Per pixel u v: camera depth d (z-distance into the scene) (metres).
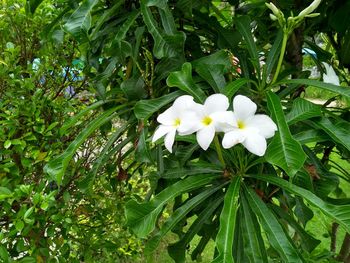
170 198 0.47
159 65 0.54
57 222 0.71
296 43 0.71
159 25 0.58
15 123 0.71
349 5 0.66
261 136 0.40
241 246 0.49
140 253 0.97
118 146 0.61
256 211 0.45
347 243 0.81
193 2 0.58
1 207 0.71
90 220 0.89
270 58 0.53
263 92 0.51
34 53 0.84
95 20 0.61
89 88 0.86
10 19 0.80
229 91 0.46
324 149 0.68
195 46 0.64
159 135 0.45
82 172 0.80
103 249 0.84
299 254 0.42
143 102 0.50
